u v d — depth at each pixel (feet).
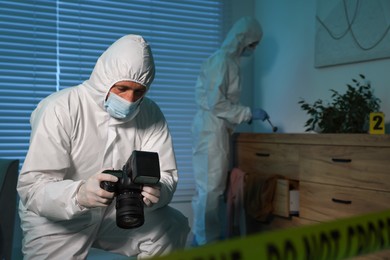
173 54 11.06
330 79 9.45
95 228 5.15
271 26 11.55
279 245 0.83
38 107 5.06
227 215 9.69
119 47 4.78
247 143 9.82
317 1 9.68
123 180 3.93
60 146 4.68
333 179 7.35
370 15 8.29
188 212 11.16
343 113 7.91
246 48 9.98
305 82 10.22
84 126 4.94
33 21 9.72
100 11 10.32
